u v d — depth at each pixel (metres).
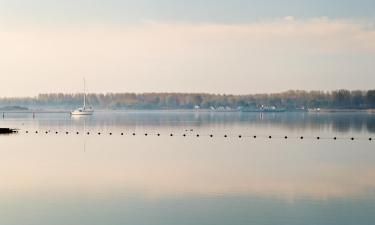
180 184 40.47
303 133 109.25
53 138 94.12
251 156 63.12
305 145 79.44
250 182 41.62
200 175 45.72
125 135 103.38
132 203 33.34
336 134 105.62
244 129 126.31
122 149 72.38
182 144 81.56
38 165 52.81
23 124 156.62
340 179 43.53
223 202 33.75
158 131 117.62
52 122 174.62
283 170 49.59
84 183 40.91
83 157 61.25
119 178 43.66
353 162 56.78
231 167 51.94
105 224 28.47
